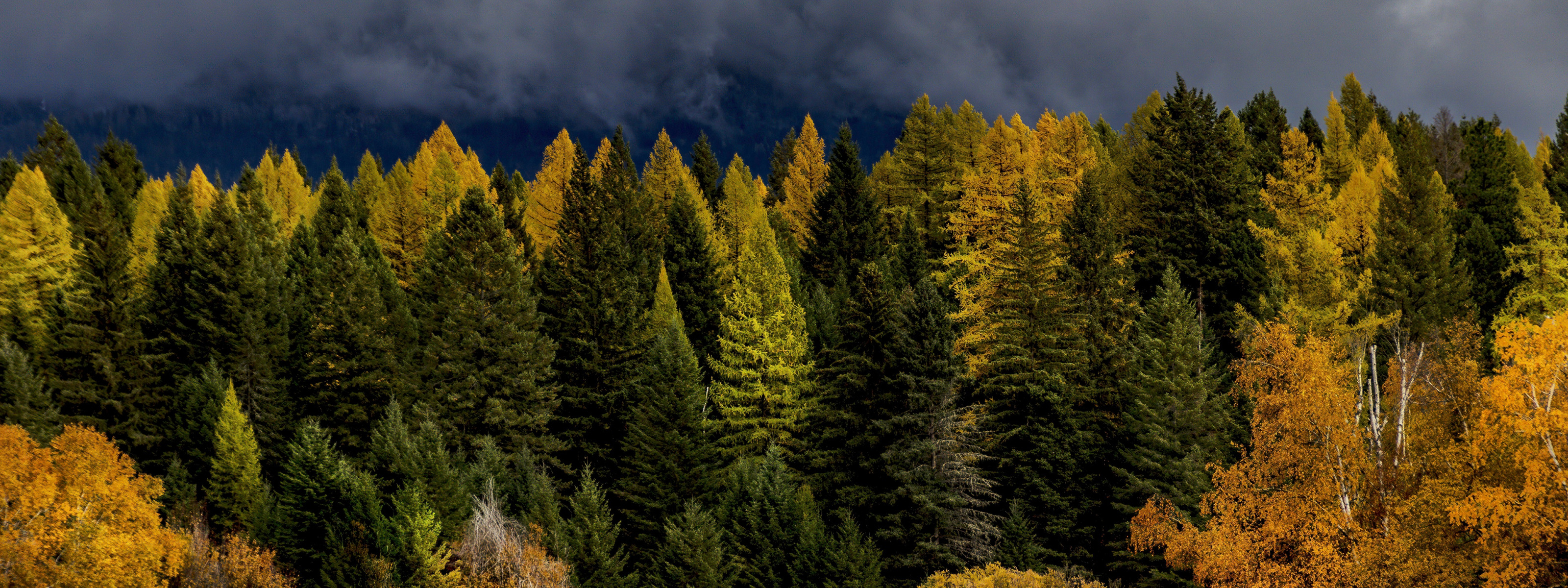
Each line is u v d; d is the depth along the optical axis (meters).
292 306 46.22
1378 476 29.94
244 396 40.50
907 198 72.06
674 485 37.56
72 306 40.19
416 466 33.47
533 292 50.75
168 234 49.28
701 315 49.97
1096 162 64.94
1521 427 25.28
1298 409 29.83
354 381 40.22
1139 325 40.84
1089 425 38.88
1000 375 39.25
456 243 45.22
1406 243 45.78
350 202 73.75
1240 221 50.94
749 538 35.16
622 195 61.97
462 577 31.00
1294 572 30.22
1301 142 59.91
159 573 31.61
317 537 33.84
